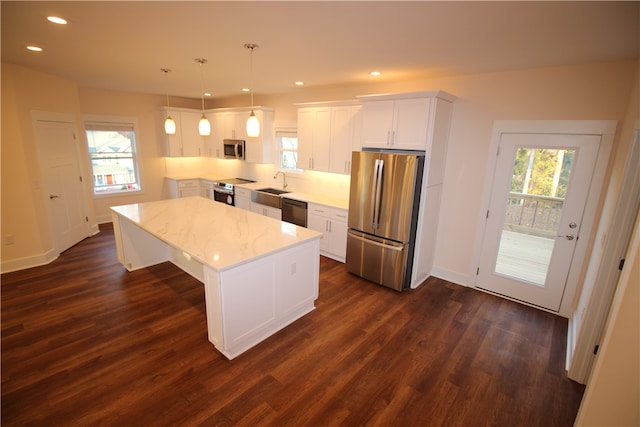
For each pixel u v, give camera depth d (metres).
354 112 4.32
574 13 1.87
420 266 3.95
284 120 5.80
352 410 2.14
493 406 2.21
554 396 2.32
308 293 3.24
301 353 2.68
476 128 3.65
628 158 2.15
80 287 3.68
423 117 3.46
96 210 6.17
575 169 3.11
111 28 2.39
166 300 3.44
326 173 5.22
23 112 3.98
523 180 3.46
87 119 5.75
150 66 3.69
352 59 3.09
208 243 2.84
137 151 6.51
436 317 3.29
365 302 3.56
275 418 2.05
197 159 7.48
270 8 1.97
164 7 1.99
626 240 2.16
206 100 7.36
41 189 4.26
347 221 4.41
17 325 2.94
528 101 3.28
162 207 4.14
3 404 2.08
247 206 6.04
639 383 1.53
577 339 2.48
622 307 1.51
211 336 2.69
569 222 3.22
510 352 2.78
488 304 3.58
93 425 1.96
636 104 2.44
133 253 4.14
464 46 2.58
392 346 2.81
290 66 3.47
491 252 3.78
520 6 1.81
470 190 3.81
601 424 1.64
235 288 2.50
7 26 2.38
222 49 2.89
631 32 2.11
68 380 2.30
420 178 3.60
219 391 2.25
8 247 4.00
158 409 2.09
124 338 2.79
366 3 1.85
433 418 2.10
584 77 2.96
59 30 2.45
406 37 2.42
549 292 3.43
